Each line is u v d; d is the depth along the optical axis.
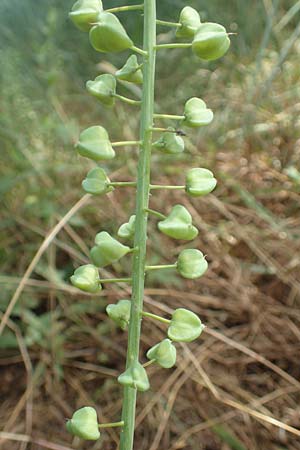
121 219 0.42
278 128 0.47
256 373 0.37
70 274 0.40
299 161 0.46
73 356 0.37
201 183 0.19
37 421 0.34
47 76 0.48
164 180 0.45
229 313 0.39
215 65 0.55
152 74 0.17
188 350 0.36
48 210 0.41
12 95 0.46
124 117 0.49
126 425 0.19
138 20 0.59
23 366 0.37
